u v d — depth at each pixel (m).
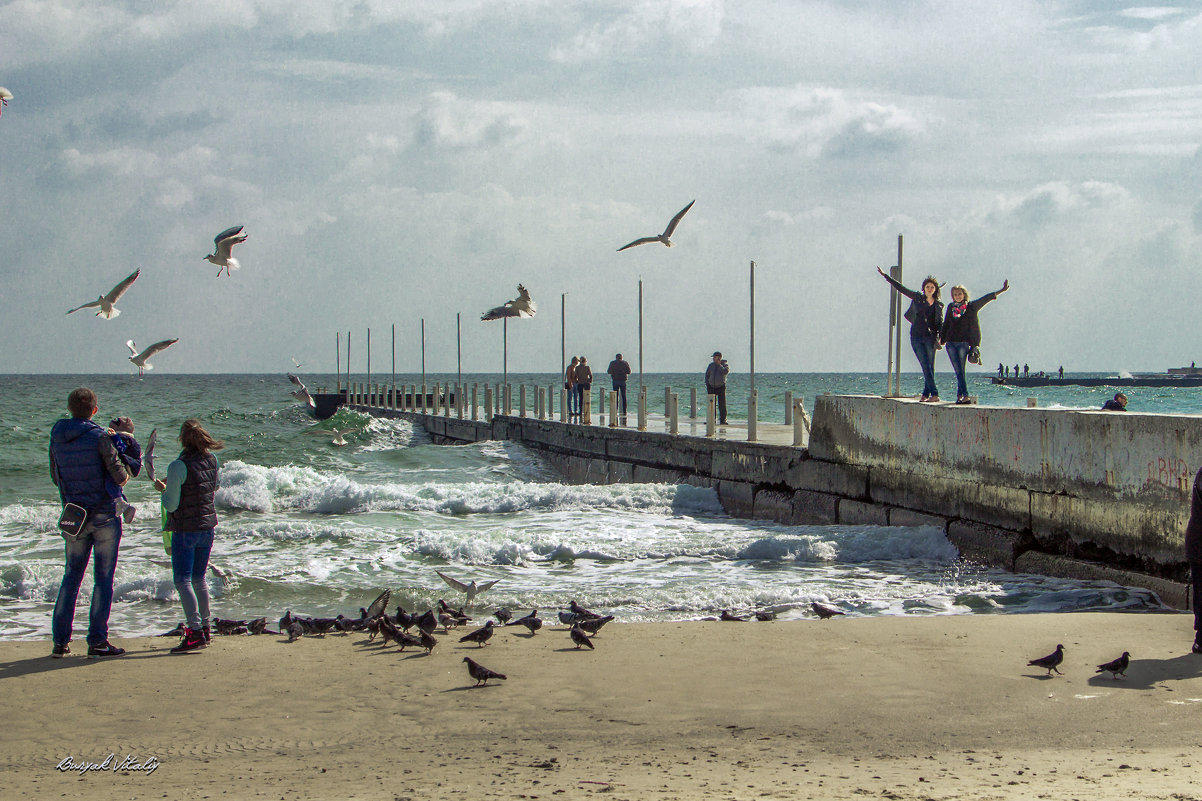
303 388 14.84
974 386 148.12
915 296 16.84
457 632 9.82
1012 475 14.17
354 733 6.38
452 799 4.86
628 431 27.56
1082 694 6.93
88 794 5.17
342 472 31.12
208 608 9.17
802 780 5.07
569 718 6.59
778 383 197.88
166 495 8.88
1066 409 14.02
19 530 18.11
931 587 12.41
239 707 7.04
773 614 10.45
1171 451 11.49
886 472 17.25
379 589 12.95
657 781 5.12
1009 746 5.75
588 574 13.96
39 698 7.32
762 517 20.75
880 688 7.19
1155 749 5.64
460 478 30.70
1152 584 11.52
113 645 9.02
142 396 128.50
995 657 8.11
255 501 21.55
